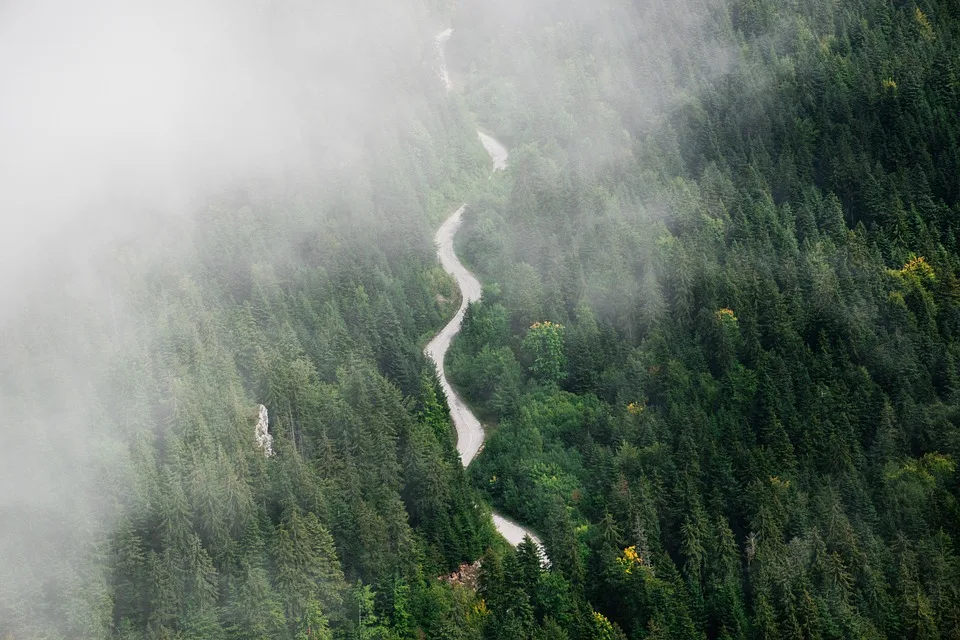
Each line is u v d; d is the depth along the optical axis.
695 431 177.38
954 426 179.50
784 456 175.00
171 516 145.00
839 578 154.62
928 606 153.38
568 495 175.25
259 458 157.50
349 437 166.75
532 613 148.62
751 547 162.25
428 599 149.25
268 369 173.62
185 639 136.50
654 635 146.00
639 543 158.12
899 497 168.62
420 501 163.75
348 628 142.75
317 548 146.25
